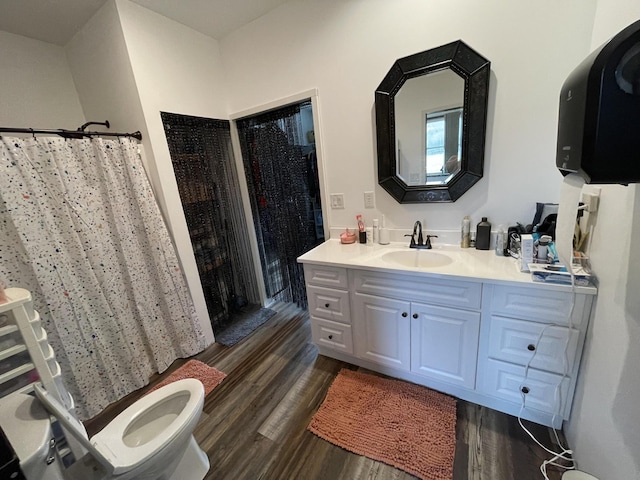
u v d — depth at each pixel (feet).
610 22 3.26
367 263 5.32
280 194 8.03
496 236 5.12
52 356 3.94
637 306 2.55
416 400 5.12
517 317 4.14
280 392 5.68
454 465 4.00
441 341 4.90
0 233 4.52
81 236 5.33
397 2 5.11
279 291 9.21
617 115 1.87
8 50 5.95
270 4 6.14
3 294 3.61
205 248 7.60
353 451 4.34
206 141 7.33
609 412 3.00
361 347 5.89
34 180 4.70
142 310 6.29
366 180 6.40
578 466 3.72
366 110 5.94
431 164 5.53
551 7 4.11
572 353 3.86
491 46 4.60
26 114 6.25
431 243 6.01
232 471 4.23
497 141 4.95
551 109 4.45
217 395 5.77
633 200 2.67
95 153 5.52
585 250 3.91
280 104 6.87
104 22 5.63
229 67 7.41
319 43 6.02
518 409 4.60
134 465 3.19
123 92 5.98
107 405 5.82
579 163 2.12
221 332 8.07
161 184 6.27
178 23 6.38
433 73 5.07
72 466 3.03
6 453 2.03
